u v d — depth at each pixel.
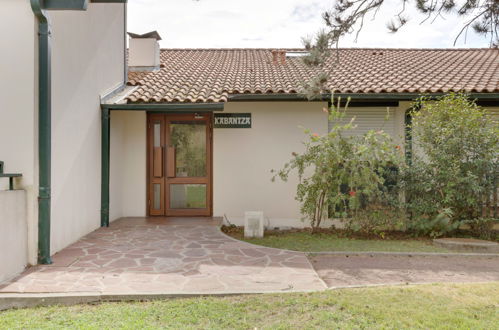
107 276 4.92
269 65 12.27
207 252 6.20
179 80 10.41
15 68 5.32
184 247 6.50
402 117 8.98
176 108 8.16
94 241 6.85
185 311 3.93
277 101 9.03
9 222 4.82
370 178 7.55
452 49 13.81
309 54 4.95
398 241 7.41
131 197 9.38
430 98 8.23
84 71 7.25
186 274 5.05
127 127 9.38
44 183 5.43
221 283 4.72
